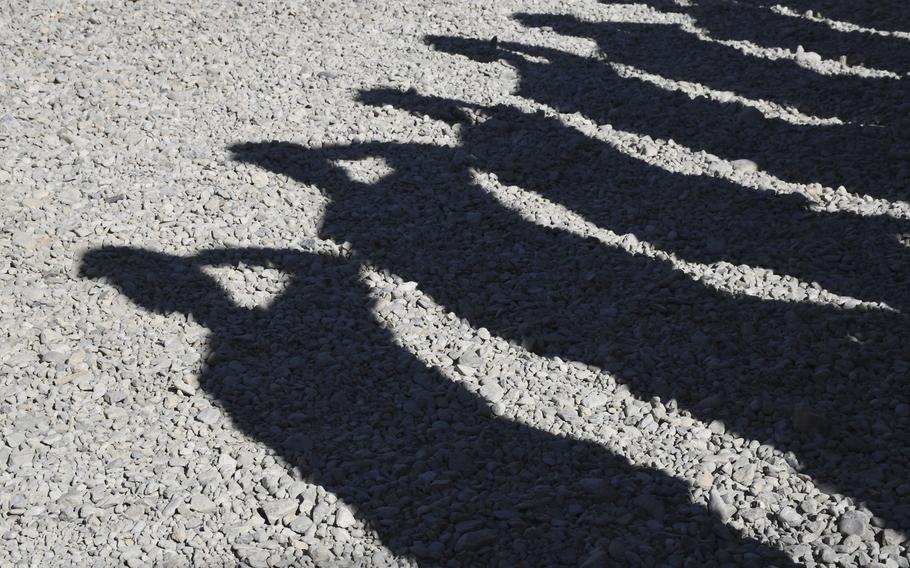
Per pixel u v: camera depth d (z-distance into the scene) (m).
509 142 7.30
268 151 7.13
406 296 5.71
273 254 6.06
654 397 4.87
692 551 4.05
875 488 4.31
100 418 4.83
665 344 5.27
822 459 4.49
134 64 8.40
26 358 5.19
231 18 9.41
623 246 6.12
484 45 8.89
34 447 4.66
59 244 6.09
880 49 8.65
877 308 5.45
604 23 9.44
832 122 7.46
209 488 4.41
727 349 5.21
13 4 9.52
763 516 4.20
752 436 4.64
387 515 4.26
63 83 8.03
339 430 4.76
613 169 6.98
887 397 4.82
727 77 8.26
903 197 6.46
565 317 5.51
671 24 9.38
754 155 7.09
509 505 4.30
